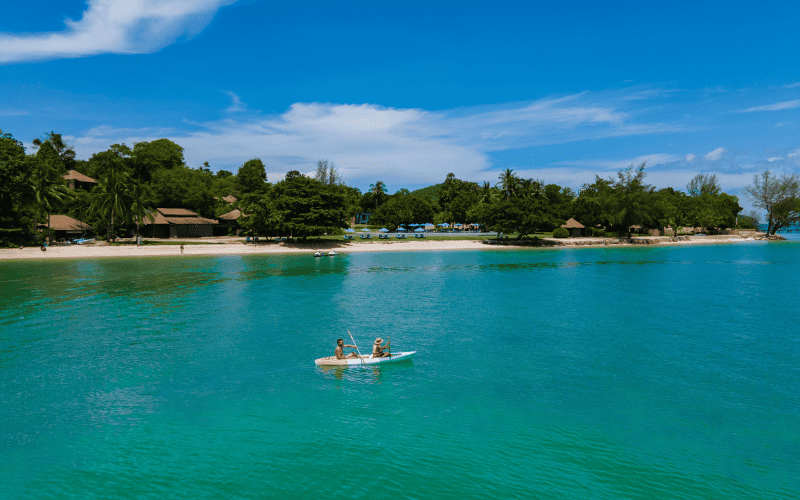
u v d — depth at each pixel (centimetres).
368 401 2078
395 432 1780
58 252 8962
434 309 4122
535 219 11906
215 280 5953
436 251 10912
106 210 10206
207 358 2694
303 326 3481
